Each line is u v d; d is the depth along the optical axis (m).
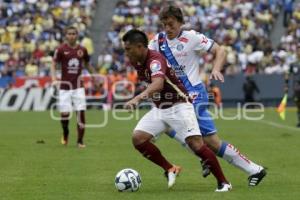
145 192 25.11
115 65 89.75
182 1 110.12
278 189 25.73
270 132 55.09
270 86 88.88
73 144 44.41
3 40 99.56
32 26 102.12
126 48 23.78
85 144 44.41
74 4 108.12
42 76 86.75
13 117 72.25
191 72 26.62
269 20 107.38
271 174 30.11
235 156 26.11
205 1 109.69
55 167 32.56
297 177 29.16
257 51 98.19
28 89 84.44
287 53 97.06
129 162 34.47
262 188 25.95
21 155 37.78
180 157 37.03
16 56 96.00
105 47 99.56
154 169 31.78
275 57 97.12
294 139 48.66
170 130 25.92
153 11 107.81
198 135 24.64
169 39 26.69
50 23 102.75
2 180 28.22
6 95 84.12
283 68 94.00
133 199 23.52
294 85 62.25
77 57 42.81
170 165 25.89
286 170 31.59
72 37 42.78
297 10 108.38
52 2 107.88
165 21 26.30
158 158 25.67
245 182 27.64
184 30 26.59
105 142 45.81
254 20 106.38
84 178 28.86
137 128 25.25
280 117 72.69
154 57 23.81
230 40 101.19
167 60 26.69
